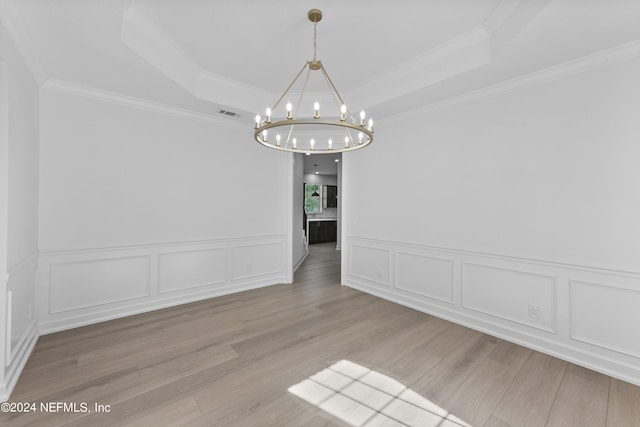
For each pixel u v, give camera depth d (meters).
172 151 3.69
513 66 2.51
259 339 2.85
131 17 2.26
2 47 1.82
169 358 2.47
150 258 3.56
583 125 2.40
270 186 4.66
